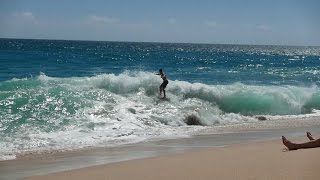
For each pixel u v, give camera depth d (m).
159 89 18.33
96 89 17.25
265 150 9.20
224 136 12.77
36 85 17.06
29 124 12.66
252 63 53.09
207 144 11.30
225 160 8.18
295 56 88.94
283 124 15.65
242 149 9.53
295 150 8.78
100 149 10.41
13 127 12.20
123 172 7.53
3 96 14.65
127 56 59.59
